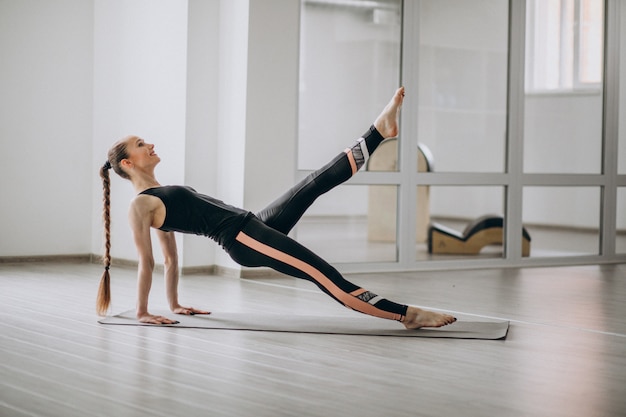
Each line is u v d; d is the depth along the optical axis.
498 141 8.13
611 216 8.20
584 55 8.23
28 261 7.27
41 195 7.29
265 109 6.68
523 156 7.78
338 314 4.98
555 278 6.87
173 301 4.86
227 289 5.94
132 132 7.11
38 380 3.34
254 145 6.63
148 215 4.51
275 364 3.67
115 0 7.24
